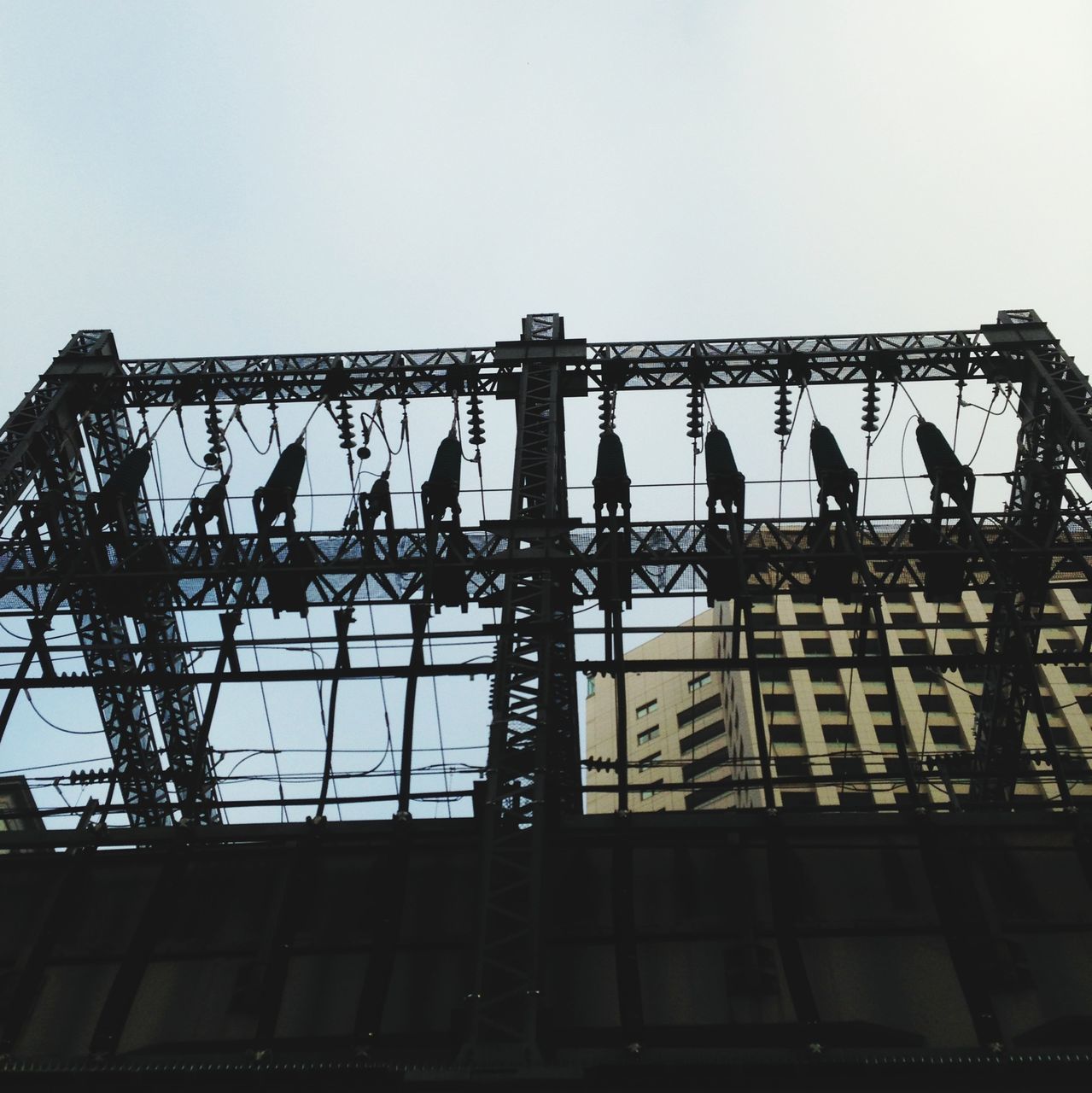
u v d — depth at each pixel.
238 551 25.39
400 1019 17.23
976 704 28.11
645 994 17.44
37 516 25.75
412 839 19.28
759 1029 17.00
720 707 72.56
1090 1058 15.09
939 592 24.58
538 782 19.20
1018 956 17.61
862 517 25.62
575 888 18.77
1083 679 66.44
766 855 19.16
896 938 18.02
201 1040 17.11
